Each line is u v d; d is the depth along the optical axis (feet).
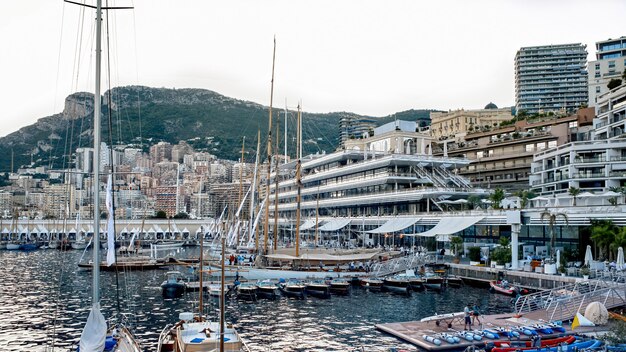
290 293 195.31
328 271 226.17
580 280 160.45
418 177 347.56
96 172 77.36
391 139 427.33
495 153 449.48
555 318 133.80
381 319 153.38
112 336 98.94
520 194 291.17
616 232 187.11
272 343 126.62
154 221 579.07
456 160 360.07
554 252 206.59
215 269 236.84
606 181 289.12
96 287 75.97
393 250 288.10
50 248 444.55
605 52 549.13
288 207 492.13
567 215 207.41
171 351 106.42
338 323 148.15
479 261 237.45
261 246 313.12
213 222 563.48
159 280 247.50
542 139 411.54
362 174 375.86
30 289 218.79
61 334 139.03
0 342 130.31
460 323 135.33
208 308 173.17
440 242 299.38
